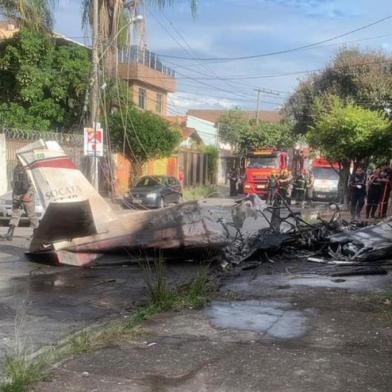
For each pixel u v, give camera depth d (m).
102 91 22.97
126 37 22.28
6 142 21.44
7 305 7.43
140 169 28.94
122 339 5.80
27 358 5.18
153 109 42.28
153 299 7.27
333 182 32.69
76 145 24.61
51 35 22.64
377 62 39.38
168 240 9.99
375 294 7.92
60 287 8.53
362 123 23.62
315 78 41.94
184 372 4.89
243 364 5.07
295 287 8.48
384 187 19.02
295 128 44.12
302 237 11.62
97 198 10.04
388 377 4.78
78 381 4.66
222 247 10.22
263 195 34.62
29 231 15.30
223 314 6.84
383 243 10.87
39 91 26.53
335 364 5.07
